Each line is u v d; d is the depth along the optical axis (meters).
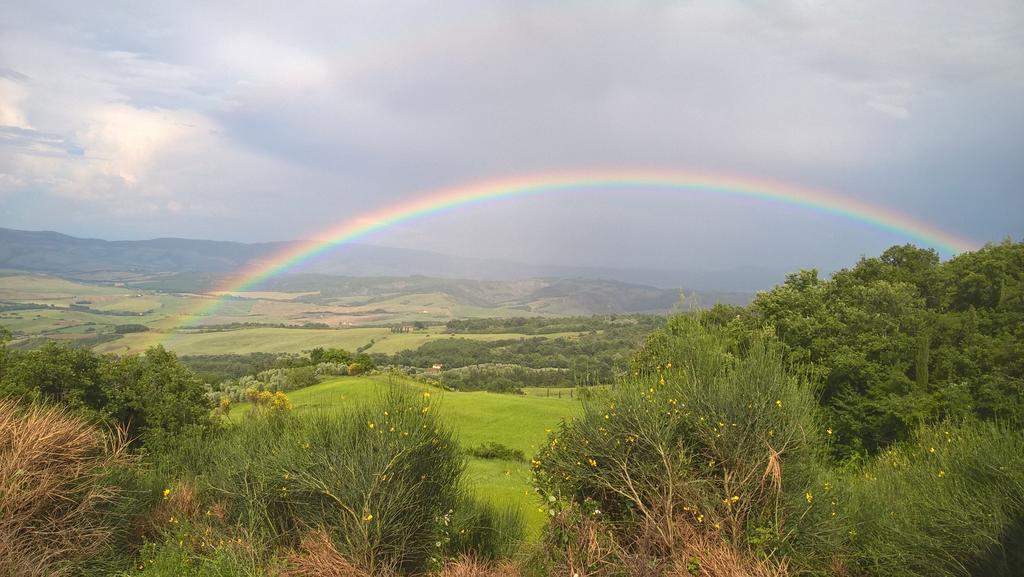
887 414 18.50
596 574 4.77
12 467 5.46
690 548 4.84
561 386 61.88
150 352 13.02
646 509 5.23
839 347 21.20
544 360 80.56
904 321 23.94
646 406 5.75
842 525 5.32
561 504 5.30
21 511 5.36
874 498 5.99
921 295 28.66
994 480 5.39
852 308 23.83
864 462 10.43
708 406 5.63
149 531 6.39
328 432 6.85
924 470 6.46
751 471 5.22
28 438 5.79
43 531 5.29
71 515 5.61
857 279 29.39
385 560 5.82
